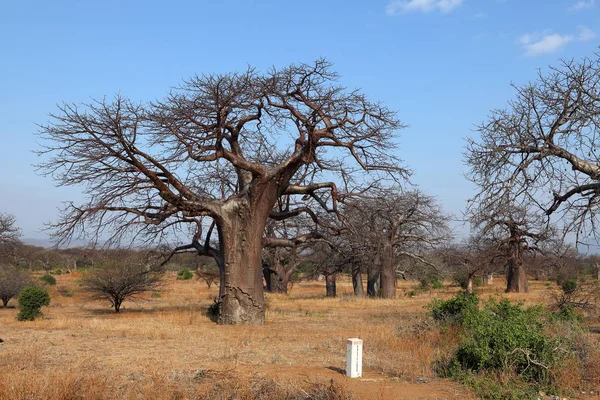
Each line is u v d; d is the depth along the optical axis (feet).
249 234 57.41
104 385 24.25
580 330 34.55
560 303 59.06
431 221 113.29
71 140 51.13
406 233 118.01
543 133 44.91
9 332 49.34
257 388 24.75
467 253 109.09
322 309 81.51
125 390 24.14
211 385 25.29
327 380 27.48
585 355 29.76
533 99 44.96
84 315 74.95
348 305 90.48
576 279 108.47
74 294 115.55
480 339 29.45
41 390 23.04
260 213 57.52
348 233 68.08
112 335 46.91
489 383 26.40
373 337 42.47
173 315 66.18
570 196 45.24
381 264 111.96
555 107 44.39
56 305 95.40
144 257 73.46
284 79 54.29
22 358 32.42
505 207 44.86
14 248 116.47
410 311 75.92
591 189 43.32
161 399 23.09
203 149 53.88
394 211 103.96
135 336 46.34
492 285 170.81
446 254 114.73
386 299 104.88
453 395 25.21
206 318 63.77
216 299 73.46
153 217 56.59
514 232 65.72
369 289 126.11
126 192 52.13
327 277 130.93
